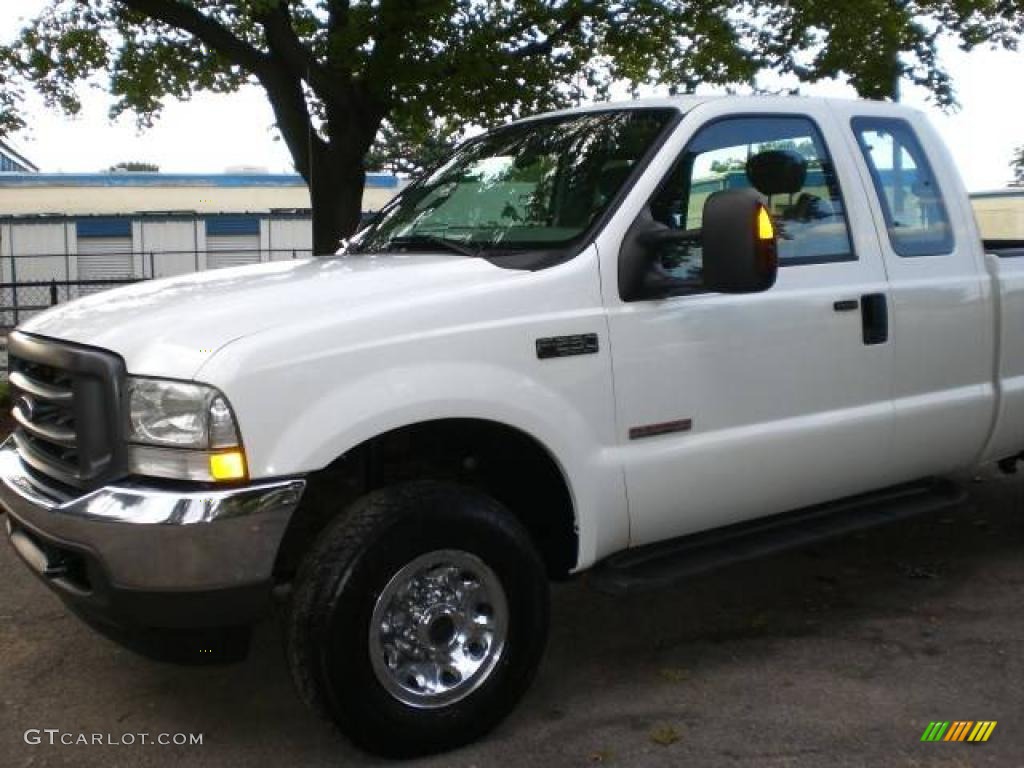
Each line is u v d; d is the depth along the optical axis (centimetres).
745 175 424
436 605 342
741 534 430
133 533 305
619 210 386
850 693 393
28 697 395
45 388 350
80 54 1165
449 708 344
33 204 3278
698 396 396
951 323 477
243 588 311
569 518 377
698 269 403
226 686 405
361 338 328
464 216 441
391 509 330
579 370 366
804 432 425
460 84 1012
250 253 3209
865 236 454
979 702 384
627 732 364
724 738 359
